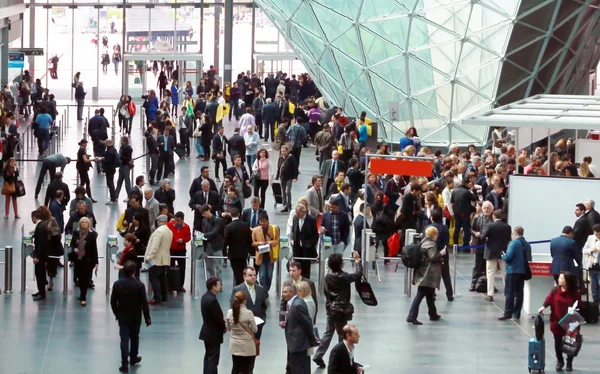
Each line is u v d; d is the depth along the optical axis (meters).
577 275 28.98
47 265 31.05
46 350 25.95
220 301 30.20
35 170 49.66
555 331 25.31
